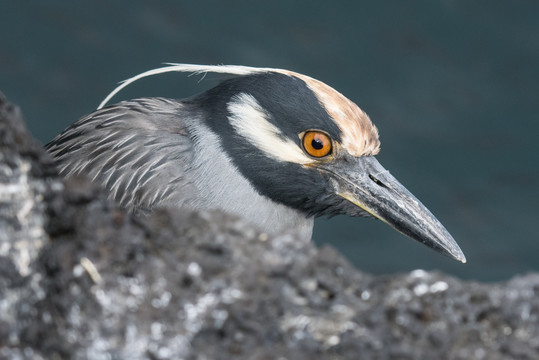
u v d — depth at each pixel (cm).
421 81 2827
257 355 652
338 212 1213
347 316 675
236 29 2888
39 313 641
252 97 1145
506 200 2614
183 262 679
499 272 2469
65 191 682
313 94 1148
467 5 3044
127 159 1120
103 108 1211
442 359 664
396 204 1187
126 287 657
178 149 1130
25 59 2705
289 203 1187
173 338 644
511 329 683
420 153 2672
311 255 703
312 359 657
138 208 1101
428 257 2481
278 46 2856
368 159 1195
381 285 697
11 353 630
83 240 666
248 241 705
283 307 675
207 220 713
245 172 1150
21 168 680
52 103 2623
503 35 2972
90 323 640
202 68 1208
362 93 2767
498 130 2742
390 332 672
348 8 2994
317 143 1148
